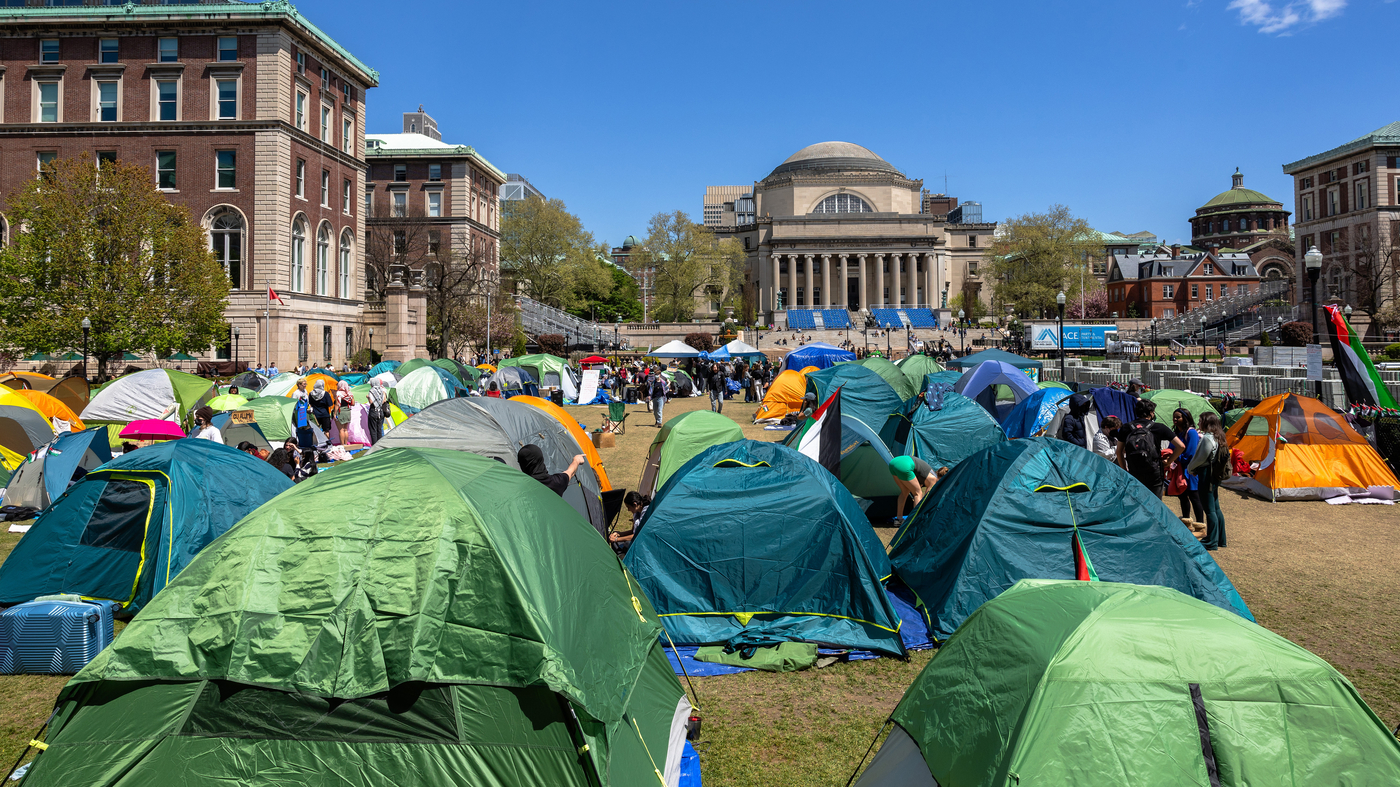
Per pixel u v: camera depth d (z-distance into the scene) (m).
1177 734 3.64
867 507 12.56
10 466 14.45
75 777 4.18
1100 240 80.25
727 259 102.56
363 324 50.66
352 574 4.58
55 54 42.38
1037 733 3.67
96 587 8.25
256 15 41.62
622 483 16.11
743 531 8.03
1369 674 6.65
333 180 47.97
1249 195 125.06
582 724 4.45
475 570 4.64
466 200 66.56
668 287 95.31
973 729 4.01
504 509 5.14
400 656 4.39
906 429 14.80
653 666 5.86
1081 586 4.59
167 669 4.36
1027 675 3.94
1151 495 8.03
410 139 73.38
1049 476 8.05
